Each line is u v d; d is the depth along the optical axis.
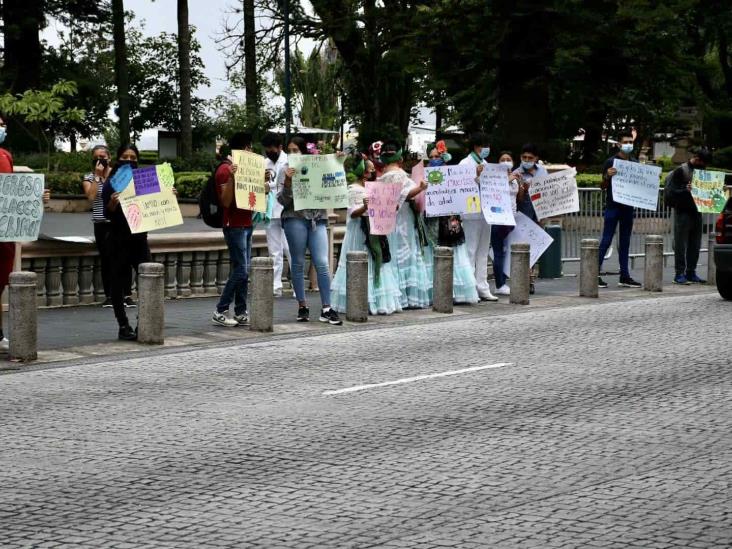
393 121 50.88
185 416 10.05
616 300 18.69
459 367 12.41
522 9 35.59
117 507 7.42
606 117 48.81
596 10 36.06
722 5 48.59
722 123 50.62
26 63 63.59
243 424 9.74
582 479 8.05
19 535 6.86
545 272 22.11
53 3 62.81
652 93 39.94
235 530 6.94
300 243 15.69
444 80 38.88
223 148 16.61
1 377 11.92
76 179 50.66
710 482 7.99
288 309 17.42
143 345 13.91
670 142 51.28
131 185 14.15
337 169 15.41
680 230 21.14
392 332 15.04
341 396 10.89
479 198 17.33
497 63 37.78
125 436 9.34
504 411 10.23
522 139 38.28
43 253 17.14
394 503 7.48
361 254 15.88
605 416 10.03
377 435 9.34
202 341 14.27
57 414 10.16
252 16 51.25
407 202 17.03
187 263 18.97
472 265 18.12
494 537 6.80
